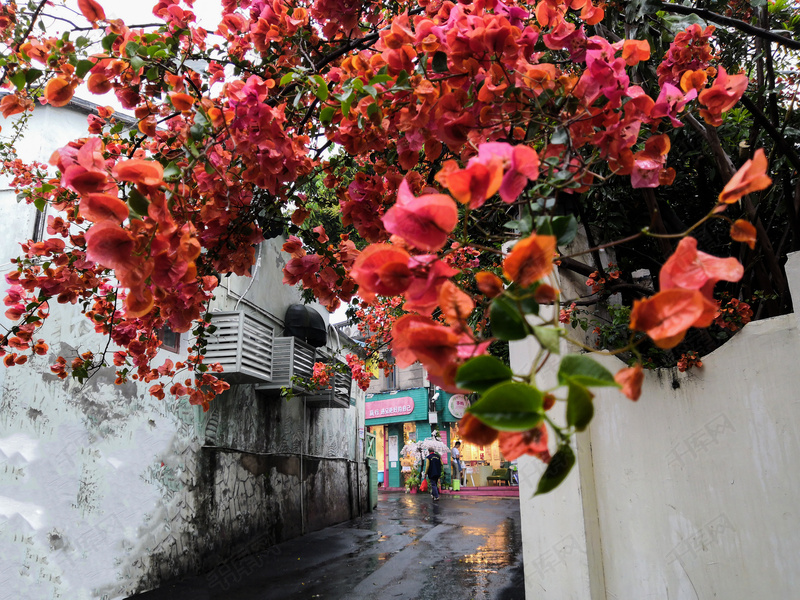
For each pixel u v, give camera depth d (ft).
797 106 10.55
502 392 1.58
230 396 21.86
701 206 11.37
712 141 8.34
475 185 2.13
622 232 11.09
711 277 2.01
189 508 18.65
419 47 4.29
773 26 10.93
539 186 3.01
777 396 6.81
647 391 8.07
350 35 7.04
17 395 14.47
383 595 15.10
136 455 16.88
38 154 15.87
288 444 27.12
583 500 8.07
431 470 45.21
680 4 7.29
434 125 4.25
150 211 2.96
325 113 4.87
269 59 7.22
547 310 8.85
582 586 7.87
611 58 3.89
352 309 12.82
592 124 3.93
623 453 8.21
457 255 8.16
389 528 28.86
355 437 38.17
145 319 7.32
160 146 6.59
